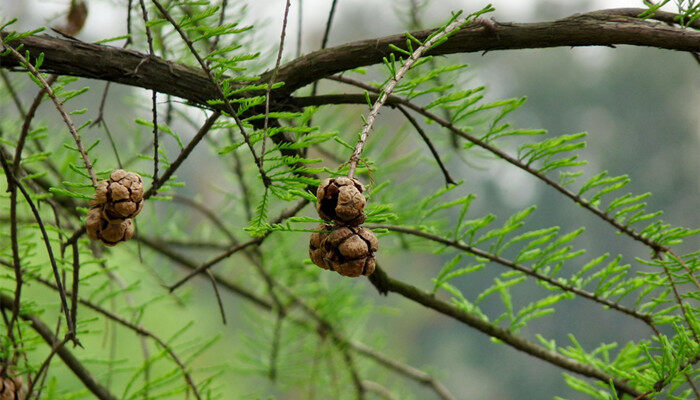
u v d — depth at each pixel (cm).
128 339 290
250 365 197
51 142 149
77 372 118
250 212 172
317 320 189
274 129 100
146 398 116
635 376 108
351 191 94
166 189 105
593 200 113
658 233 112
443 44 107
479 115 136
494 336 118
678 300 111
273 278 191
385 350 224
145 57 106
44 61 104
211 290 412
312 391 199
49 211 149
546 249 116
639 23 106
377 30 421
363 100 112
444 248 119
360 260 94
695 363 106
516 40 106
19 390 108
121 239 97
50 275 116
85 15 117
